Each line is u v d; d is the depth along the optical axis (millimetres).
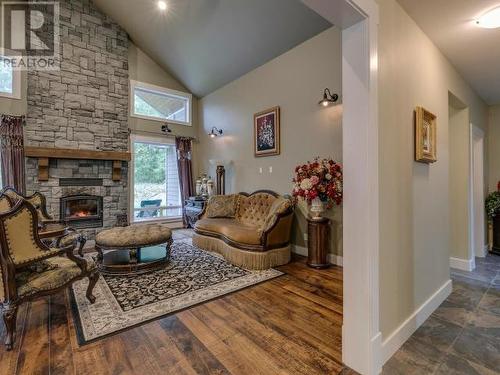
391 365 1620
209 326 2049
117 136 5508
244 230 3691
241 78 5281
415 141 2070
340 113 3506
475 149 4172
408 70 2031
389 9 1798
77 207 5125
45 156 4613
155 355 1707
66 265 2246
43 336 1913
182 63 5695
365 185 1518
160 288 2764
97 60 5281
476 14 2053
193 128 6688
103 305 2391
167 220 6250
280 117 4391
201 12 4250
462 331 2010
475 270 3506
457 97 3113
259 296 2578
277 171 4457
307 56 3949
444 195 2660
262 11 3775
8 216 1777
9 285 1785
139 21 5113
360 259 1541
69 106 4980
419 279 2127
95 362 1637
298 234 4102
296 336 1915
